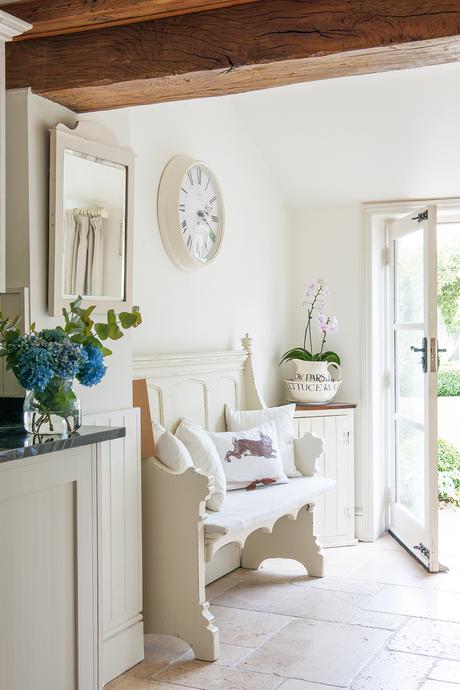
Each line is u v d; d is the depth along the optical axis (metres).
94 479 2.48
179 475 3.30
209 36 2.62
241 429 4.38
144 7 2.57
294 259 5.40
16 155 2.84
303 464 4.46
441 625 3.60
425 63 2.60
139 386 3.51
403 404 5.12
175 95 2.90
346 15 2.46
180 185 3.99
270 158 4.98
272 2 2.55
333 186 5.10
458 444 7.46
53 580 2.32
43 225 2.88
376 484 5.19
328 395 5.02
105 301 3.17
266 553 4.47
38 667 2.27
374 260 5.20
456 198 5.01
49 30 2.76
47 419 2.42
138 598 3.27
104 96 2.89
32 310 2.83
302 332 5.38
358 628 3.57
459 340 7.47
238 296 4.70
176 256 4.04
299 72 2.67
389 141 4.70
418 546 4.65
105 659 3.05
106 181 3.15
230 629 3.58
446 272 7.44
